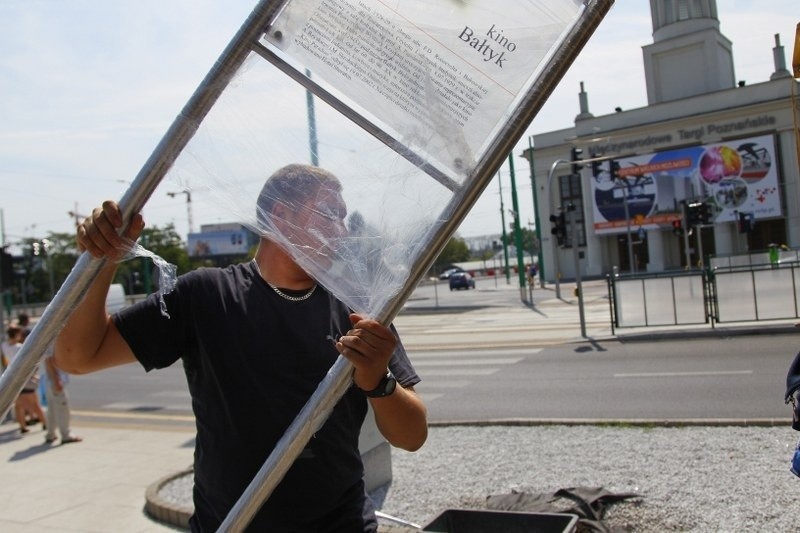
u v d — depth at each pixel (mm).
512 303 31891
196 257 67875
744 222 42469
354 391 1931
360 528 1860
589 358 12578
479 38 1516
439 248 1515
